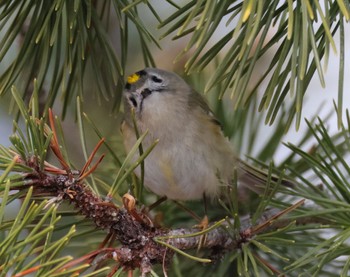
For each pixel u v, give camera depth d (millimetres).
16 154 4363
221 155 7527
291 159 6914
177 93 7562
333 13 4496
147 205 7273
